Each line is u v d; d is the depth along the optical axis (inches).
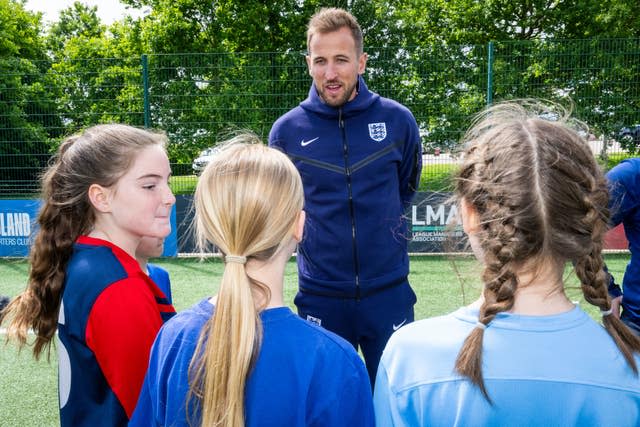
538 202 36.3
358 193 100.4
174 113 293.1
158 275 79.2
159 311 58.2
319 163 101.7
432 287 228.8
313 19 103.3
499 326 38.0
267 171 44.4
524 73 289.0
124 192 60.1
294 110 107.7
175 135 295.4
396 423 40.3
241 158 45.4
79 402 55.2
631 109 286.5
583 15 611.2
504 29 660.7
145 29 652.1
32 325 61.9
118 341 52.7
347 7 643.5
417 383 39.3
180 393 43.2
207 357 41.0
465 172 41.9
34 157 296.7
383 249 101.3
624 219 89.5
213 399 40.2
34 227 68.7
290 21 659.4
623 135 287.1
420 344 40.6
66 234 60.4
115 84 296.8
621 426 35.3
